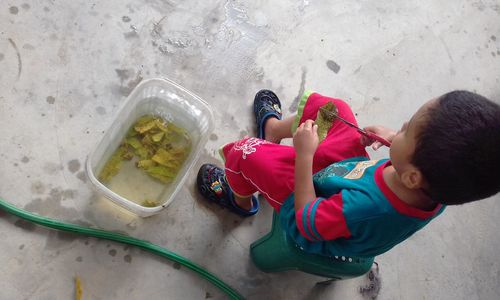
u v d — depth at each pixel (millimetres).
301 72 1698
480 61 1959
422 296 1532
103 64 1483
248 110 1580
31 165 1314
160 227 1354
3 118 1335
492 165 723
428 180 774
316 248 1047
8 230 1238
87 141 1390
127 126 1379
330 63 1748
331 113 1151
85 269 1260
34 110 1371
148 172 1388
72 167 1347
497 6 2090
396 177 853
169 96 1390
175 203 1387
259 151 1154
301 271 1341
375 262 1516
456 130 729
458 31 1979
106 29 1521
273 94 1586
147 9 1587
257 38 1685
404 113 1771
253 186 1250
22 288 1204
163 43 1566
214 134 1512
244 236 1423
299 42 1737
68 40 1473
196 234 1378
